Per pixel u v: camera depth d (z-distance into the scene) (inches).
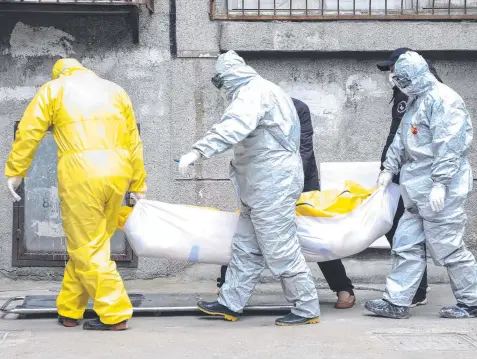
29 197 392.5
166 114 395.2
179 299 355.9
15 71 392.5
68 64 314.2
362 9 406.0
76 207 296.5
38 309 325.7
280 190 302.5
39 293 371.9
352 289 350.9
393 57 340.5
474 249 403.2
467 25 396.5
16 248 391.5
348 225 325.7
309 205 324.8
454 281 327.3
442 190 312.5
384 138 402.6
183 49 394.3
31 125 298.2
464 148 315.6
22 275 393.7
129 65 394.9
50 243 393.4
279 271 307.7
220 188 396.5
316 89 400.8
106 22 393.1
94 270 297.0
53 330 301.7
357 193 334.0
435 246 323.3
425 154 318.7
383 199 329.7
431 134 317.7
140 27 393.7
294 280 309.1
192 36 394.0
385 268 399.2
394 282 326.0
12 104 393.1
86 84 305.7
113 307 298.2
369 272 399.2
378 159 402.3
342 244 324.2
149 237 317.1
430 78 318.0
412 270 324.8
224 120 294.5
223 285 321.4
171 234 318.3
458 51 398.3
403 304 323.3
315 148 401.1
